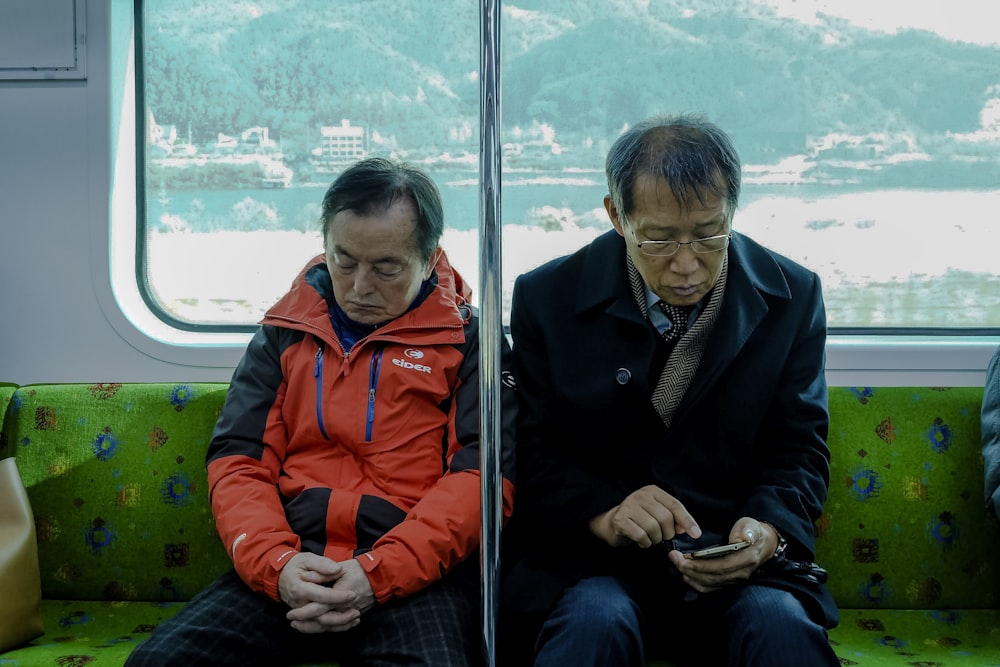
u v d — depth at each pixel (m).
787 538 1.64
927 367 2.19
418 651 1.57
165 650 1.57
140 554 2.01
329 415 1.83
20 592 1.76
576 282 1.84
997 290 2.28
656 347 1.74
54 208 2.25
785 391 1.77
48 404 2.06
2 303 2.28
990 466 1.86
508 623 1.67
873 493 1.97
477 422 1.83
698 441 1.75
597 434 1.76
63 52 2.22
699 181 1.56
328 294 1.92
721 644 1.57
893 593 1.96
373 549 1.68
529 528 1.80
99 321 2.26
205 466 2.02
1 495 1.81
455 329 1.87
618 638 1.49
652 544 1.62
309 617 1.59
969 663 1.70
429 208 1.82
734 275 1.76
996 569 1.95
